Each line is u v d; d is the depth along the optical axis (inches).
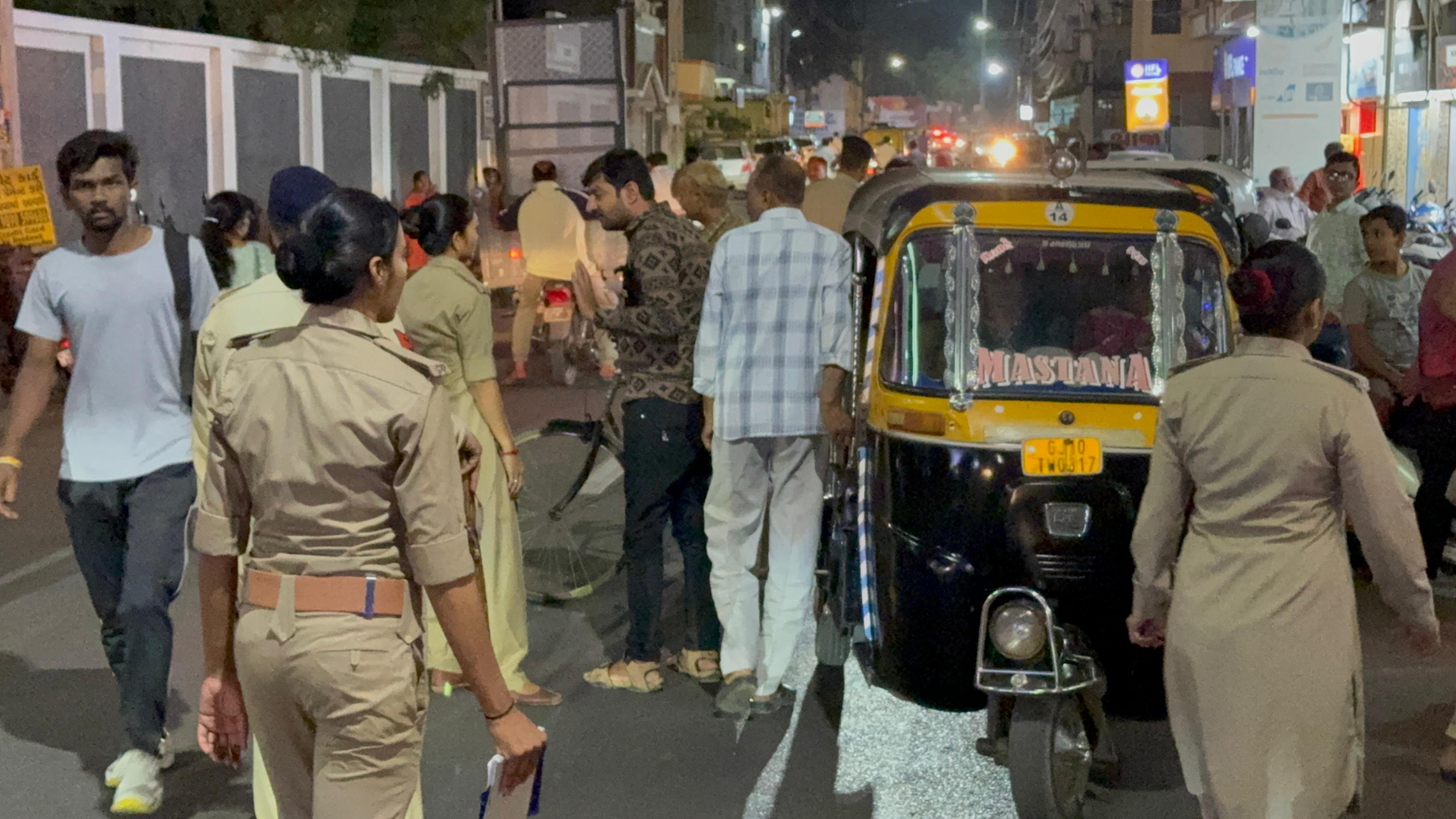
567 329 571.2
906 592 199.2
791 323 224.8
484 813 130.0
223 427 130.0
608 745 223.5
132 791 195.3
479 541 136.6
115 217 192.7
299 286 129.0
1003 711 198.8
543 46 749.3
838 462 240.2
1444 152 871.1
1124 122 2054.6
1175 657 147.7
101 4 687.1
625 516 247.9
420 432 126.4
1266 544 143.6
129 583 194.7
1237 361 147.3
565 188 741.9
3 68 501.7
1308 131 757.9
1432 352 289.1
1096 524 193.3
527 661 263.7
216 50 689.0
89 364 195.2
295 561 128.2
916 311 211.2
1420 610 143.3
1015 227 209.6
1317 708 141.1
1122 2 2031.3
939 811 200.2
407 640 130.0
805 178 231.9
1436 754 221.5
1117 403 199.9
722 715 236.4
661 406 238.5
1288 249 146.1
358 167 806.5
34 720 232.8
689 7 2763.3
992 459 196.1
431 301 225.6
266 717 131.6
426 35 862.5
